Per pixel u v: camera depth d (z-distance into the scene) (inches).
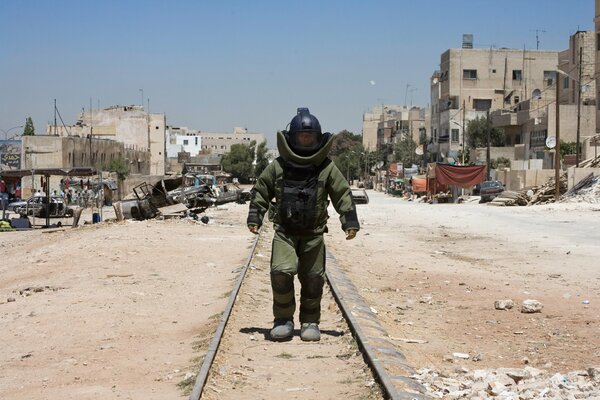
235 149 6520.7
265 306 524.7
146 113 5093.5
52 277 722.2
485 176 2955.2
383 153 6038.4
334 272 663.1
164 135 5265.8
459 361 385.7
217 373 320.2
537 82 3956.7
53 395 303.4
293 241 400.2
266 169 399.5
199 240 1118.4
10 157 3026.6
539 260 856.9
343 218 395.5
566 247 987.9
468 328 478.0
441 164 2760.8
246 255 880.9
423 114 5556.1
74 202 2701.8
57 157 2987.2
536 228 1321.4
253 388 305.9
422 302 581.3
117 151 3946.9
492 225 1427.2
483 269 786.8
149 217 1643.7
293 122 390.0
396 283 687.7
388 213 1909.4
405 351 390.6
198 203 1851.6
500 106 3959.2
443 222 1552.7
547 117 2992.1
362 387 302.7
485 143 3710.6
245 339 401.4
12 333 441.1
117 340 414.0
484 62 3956.7
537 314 525.7
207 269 756.0
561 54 3233.3
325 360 353.4
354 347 369.7
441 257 914.7
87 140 3378.4
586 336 451.5
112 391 306.7
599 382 320.8
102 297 570.3
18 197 2672.2
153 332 436.1
